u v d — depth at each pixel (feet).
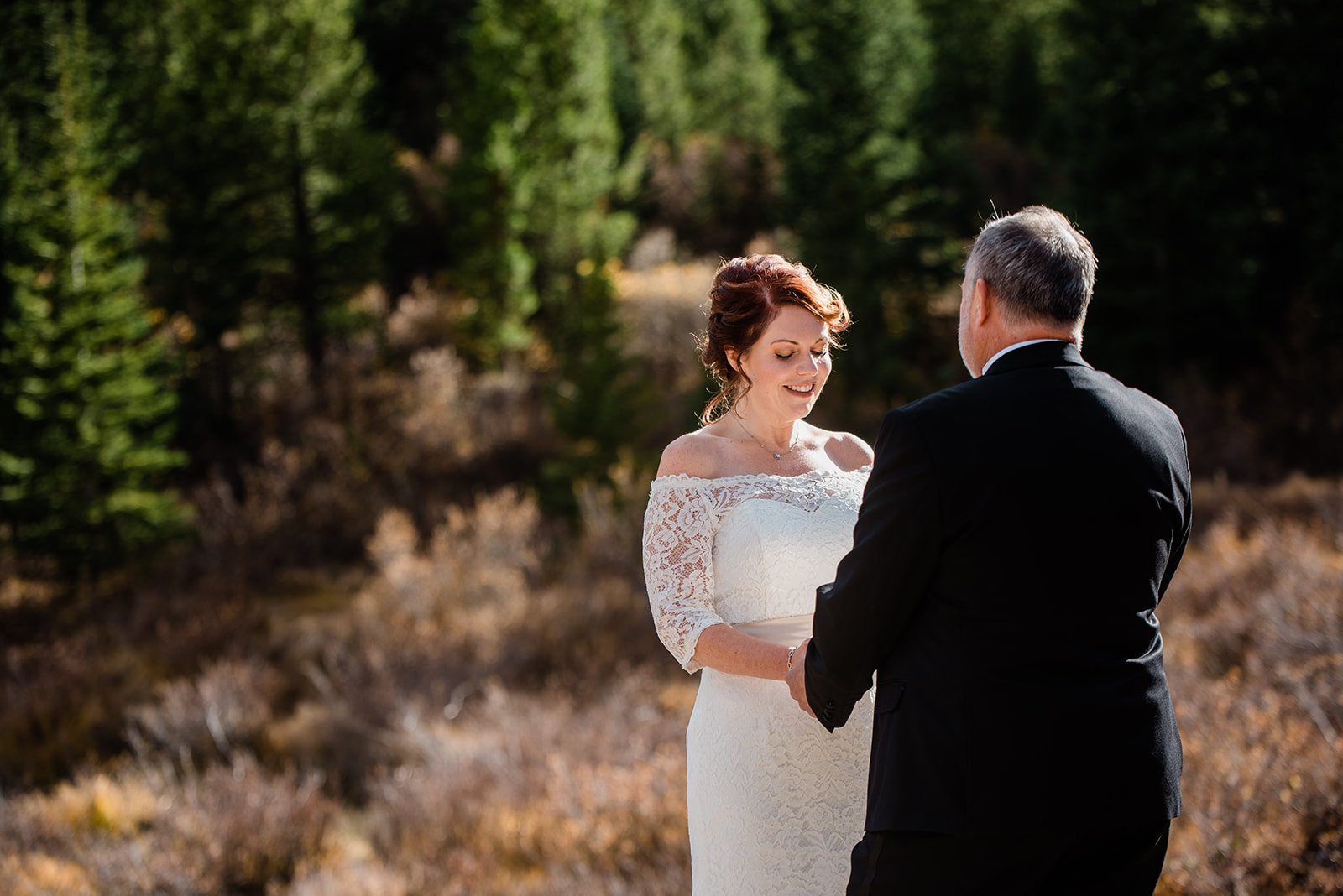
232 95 62.75
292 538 53.42
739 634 6.80
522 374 69.46
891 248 63.36
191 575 49.67
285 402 65.82
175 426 54.39
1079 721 4.99
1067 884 5.22
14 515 46.47
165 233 63.00
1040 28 96.48
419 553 49.49
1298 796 10.62
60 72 49.32
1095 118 54.75
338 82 68.90
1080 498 5.09
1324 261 51.11
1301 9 52.13
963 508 5.08
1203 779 11.40
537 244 72.69
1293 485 36.83
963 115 98.02
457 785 23.97
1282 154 53.72
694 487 7.29
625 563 43.01
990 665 5.04
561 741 25.70
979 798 4.97
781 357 7.25
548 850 19.39
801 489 7.38
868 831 5.45
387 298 78.28
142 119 62.28
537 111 70.74
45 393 46.60
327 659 37.83
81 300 47.50
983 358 5.79
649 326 72.08
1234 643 18.92
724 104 98.12
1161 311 52.75
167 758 30.63
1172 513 5.36
